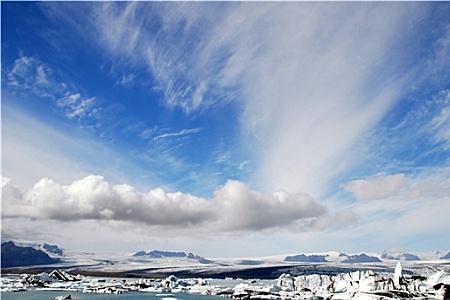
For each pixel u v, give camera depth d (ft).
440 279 458.50
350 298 445.78
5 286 579.89
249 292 512.22
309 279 570.87
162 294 538.88
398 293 440.04
